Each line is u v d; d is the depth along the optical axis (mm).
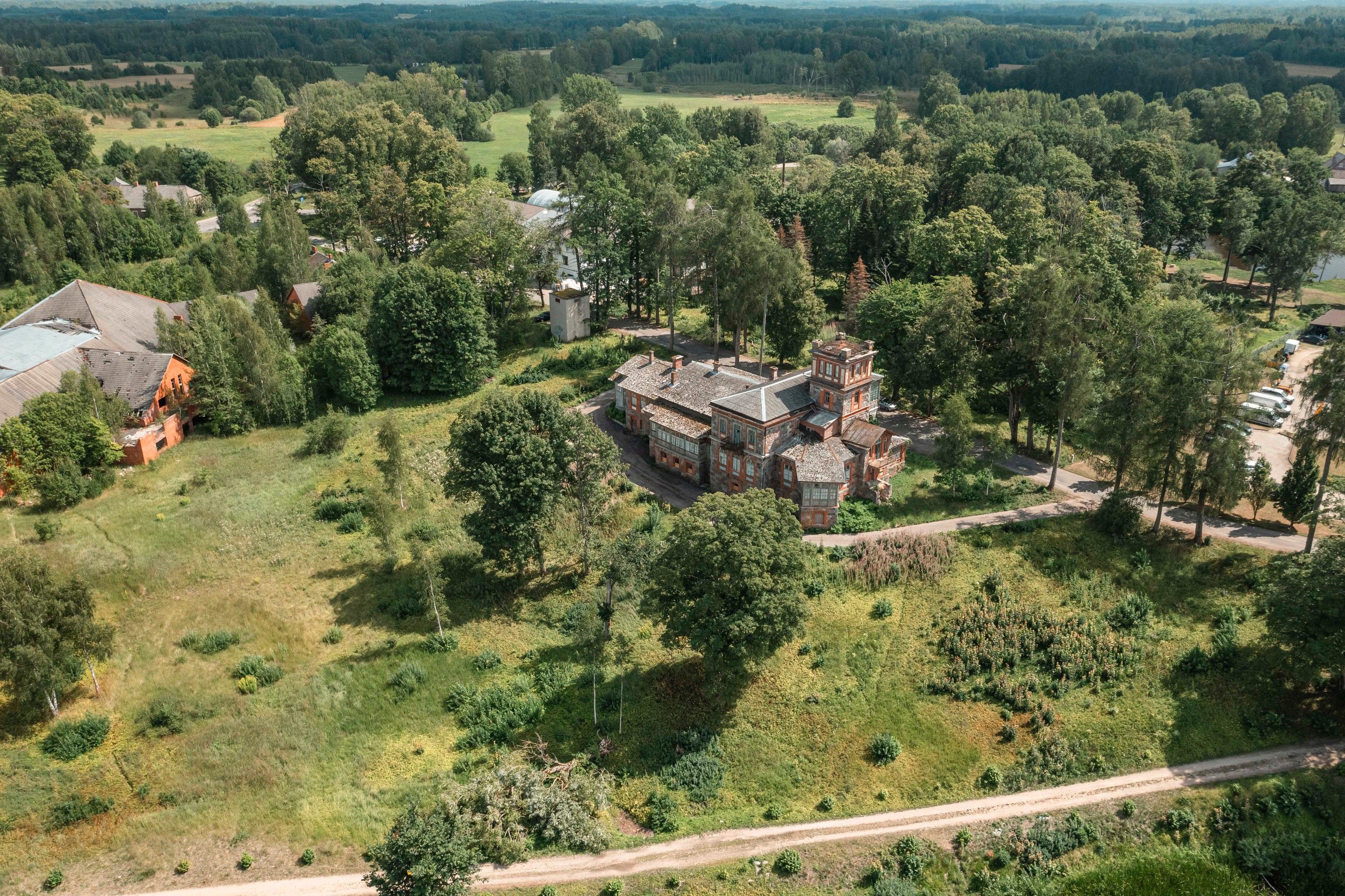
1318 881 54125
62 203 162250
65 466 88375
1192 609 74500
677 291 124875
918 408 112438
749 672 69750
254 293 135000
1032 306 91000
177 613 74750
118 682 66875
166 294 139500
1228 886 54312
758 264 109750
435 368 119500
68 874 53625
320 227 190125
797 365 124188
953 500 92125
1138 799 59531
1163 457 79688
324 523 90125
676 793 61219
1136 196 151125
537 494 77812
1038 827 57500
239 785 59594
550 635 76062
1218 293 153750
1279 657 67688
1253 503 84000
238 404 108375
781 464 91188
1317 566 63188
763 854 56406
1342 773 59812
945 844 57031
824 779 62125
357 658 71562
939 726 65562
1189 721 64562
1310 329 132750
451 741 64875
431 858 49875
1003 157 160125
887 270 148125
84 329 112188
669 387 104000
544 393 83938
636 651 74250
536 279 142375
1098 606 75375
